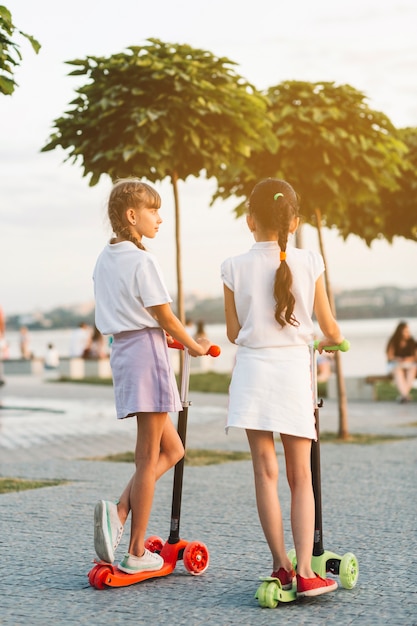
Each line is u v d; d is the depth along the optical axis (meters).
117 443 13.05
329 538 6.23
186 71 10.19
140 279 4.98
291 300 4.70
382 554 5.75
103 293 5.15
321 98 11.95
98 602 4.67
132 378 5.00
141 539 5.09
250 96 10.46
